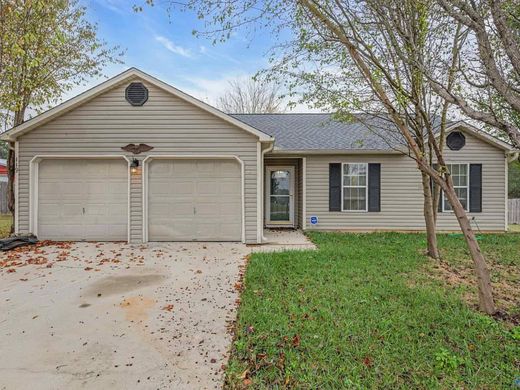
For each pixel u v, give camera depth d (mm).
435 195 6914
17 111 8773
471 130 10328
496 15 2904
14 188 8555
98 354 3008
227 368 2760
